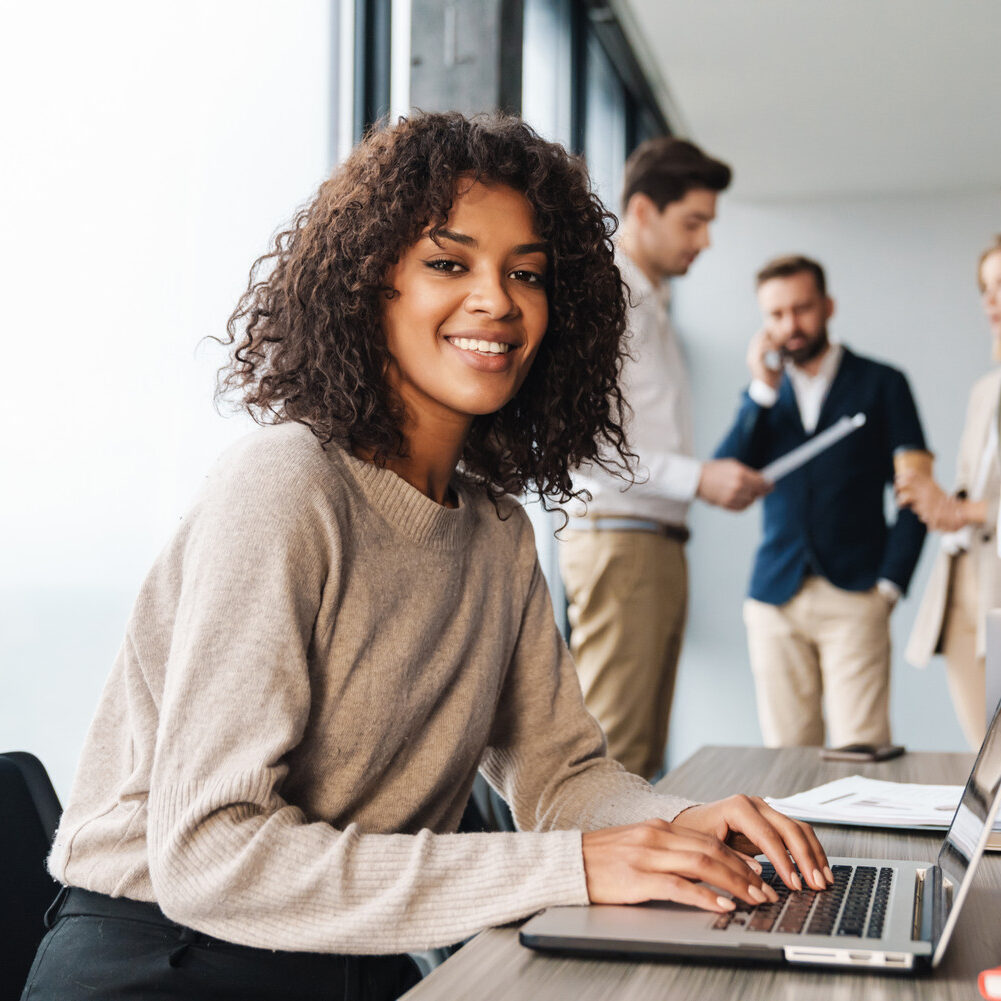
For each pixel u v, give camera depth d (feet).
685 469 8.78
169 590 3.06
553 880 2.57
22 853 3.31
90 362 4.81
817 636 10.96
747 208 18.26
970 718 9.78
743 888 2.59
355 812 3.22
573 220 3.63
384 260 3.33
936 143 16.06
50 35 4.58
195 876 2.59
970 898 2.76
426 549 3.28
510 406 4.04
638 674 8.85
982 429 9.68
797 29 12.86
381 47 7.91
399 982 3.20
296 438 3.11
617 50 13.65
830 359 11.47
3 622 4.35
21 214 4.41
